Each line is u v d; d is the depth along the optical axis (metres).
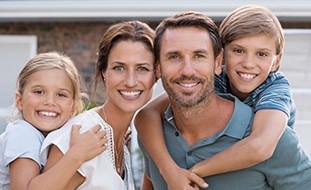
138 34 3.48
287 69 9.07
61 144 3.32
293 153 3.44
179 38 3.37
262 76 3.95
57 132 3.43
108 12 9.66
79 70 10.02
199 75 3.36
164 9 9.46
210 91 3.39
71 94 3.74
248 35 3.92
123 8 9.57
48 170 3.24
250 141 3.37
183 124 3.52
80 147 3.25
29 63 3.71
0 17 9.86
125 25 3.52
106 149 3.43
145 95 3.53
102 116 3.57
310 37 9.04
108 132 3.47
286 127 3.54
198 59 3.38
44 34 10.16
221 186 3.46
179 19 3.41
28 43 10.24
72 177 3.34
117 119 3.57
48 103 3.64
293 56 9.06
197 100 3.37
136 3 9.55
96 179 3.37
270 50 3.96
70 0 9.80
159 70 3.50
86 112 3.55
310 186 3.50
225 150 3.39
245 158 3.32
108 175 3.42
